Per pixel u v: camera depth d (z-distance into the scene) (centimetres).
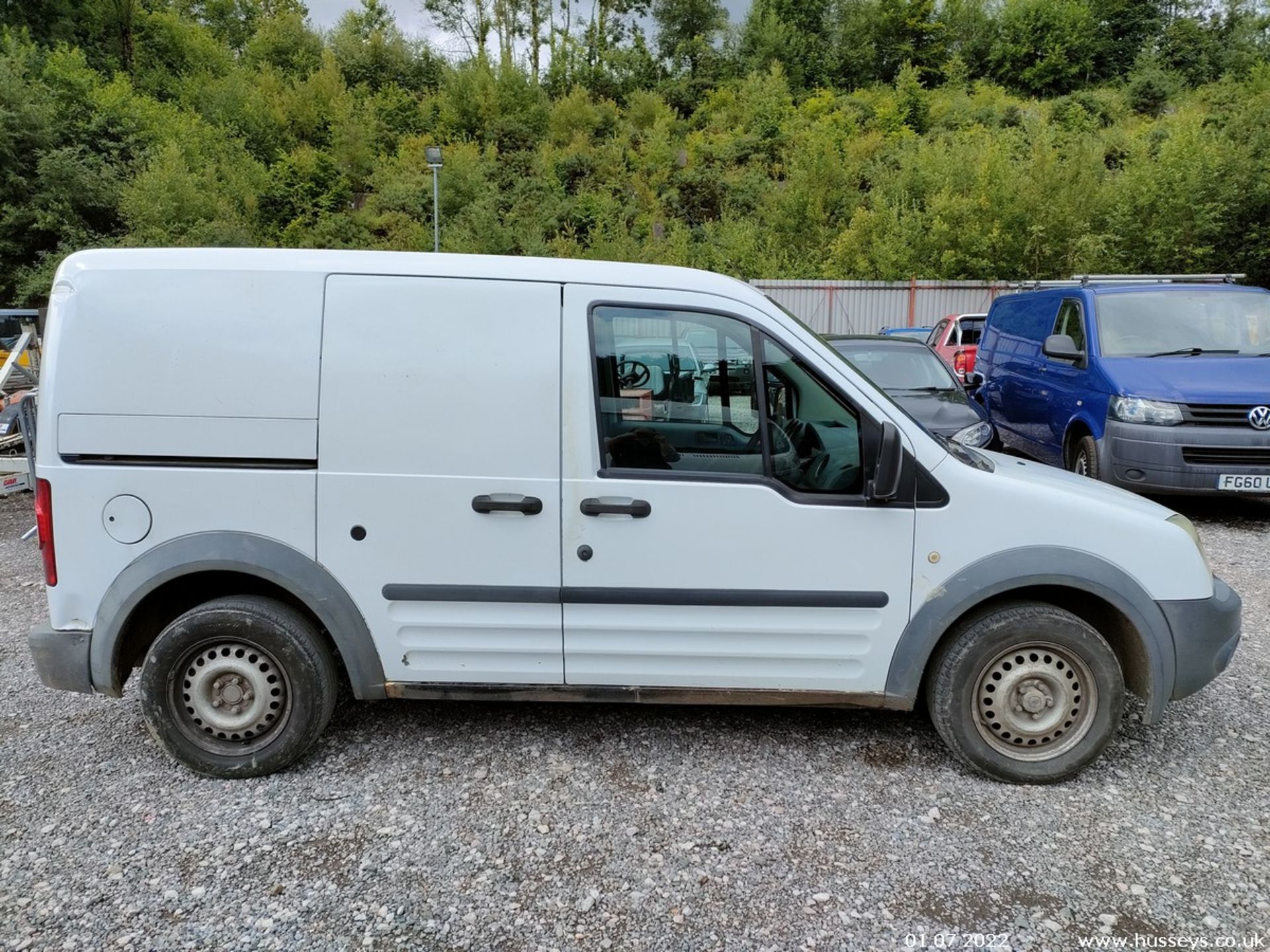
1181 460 682
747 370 313
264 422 307
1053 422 832
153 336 307
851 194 2580
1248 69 4147
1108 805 303
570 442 308
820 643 317
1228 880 260
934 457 310
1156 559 311
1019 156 2211
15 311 1114
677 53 4628
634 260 2589
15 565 634
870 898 253
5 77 2267
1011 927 240
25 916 244
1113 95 4100
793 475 314
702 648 318
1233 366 722
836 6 4822
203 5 4534
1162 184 1953
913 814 297
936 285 2062
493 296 309
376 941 234
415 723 367
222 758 319
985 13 4769
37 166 2255
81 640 314
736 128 3612
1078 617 312
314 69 4053
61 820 294
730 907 249
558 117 3681
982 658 311
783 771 326
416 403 308
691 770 327
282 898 252
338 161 3212
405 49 4334
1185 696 319
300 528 311
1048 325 891
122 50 3691
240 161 2920
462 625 317
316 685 318
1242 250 1933
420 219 3008
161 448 309
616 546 311
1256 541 676
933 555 310
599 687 326
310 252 313
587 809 300
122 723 371
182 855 274
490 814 297
